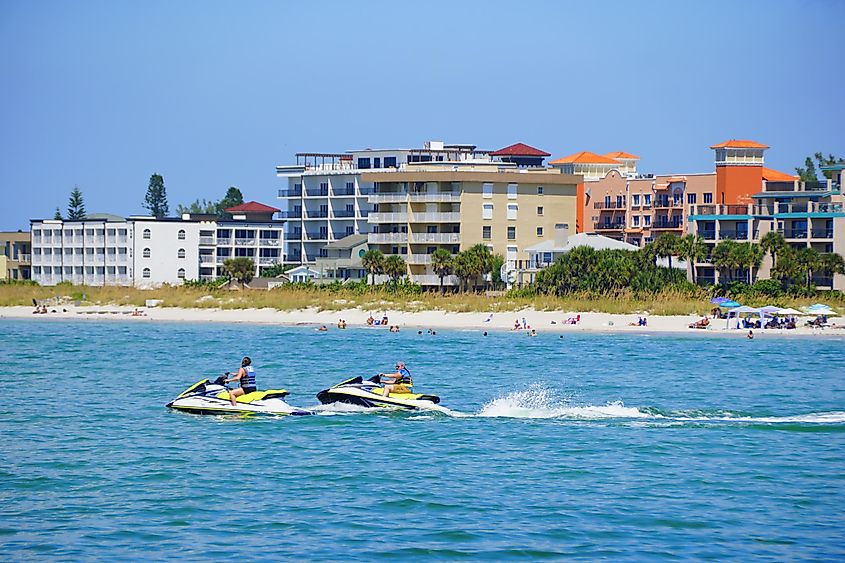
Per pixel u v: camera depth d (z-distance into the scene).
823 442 127.81
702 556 86.50
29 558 85.50
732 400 163.88
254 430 132.88
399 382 146.62
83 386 175.38
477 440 127.56
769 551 87.75
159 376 189.38
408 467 114.25
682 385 181.88
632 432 133.12
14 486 106.44
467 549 87.75
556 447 124.12
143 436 129.62
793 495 104.19
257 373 193.12
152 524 94.19
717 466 115.44
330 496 103.06
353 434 130.50
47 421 140.12
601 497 103.00
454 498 102.50
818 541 90.38
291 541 89.62
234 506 99.69
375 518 96.06
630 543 89.56
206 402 143.00
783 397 167.38
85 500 101.56
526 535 91.38
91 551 87.12
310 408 146.62
